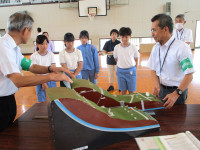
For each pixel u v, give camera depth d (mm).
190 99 2404
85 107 548
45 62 1774
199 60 5285
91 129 565
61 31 7469
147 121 681
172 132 697
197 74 3752
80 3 7012
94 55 2053
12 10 7363
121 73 1903
